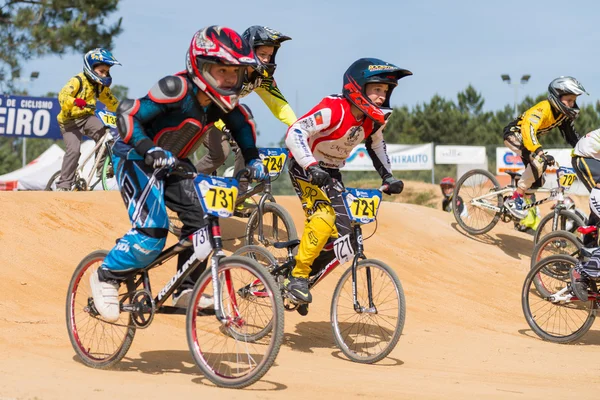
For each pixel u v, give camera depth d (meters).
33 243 12.55
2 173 62.88
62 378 7.69
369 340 11.24
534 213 19.48
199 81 7.73
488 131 83.50
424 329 12.51
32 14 37.53
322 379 8.62
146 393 7.24
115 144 8.34
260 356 9.48
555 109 16.73
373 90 9.70
